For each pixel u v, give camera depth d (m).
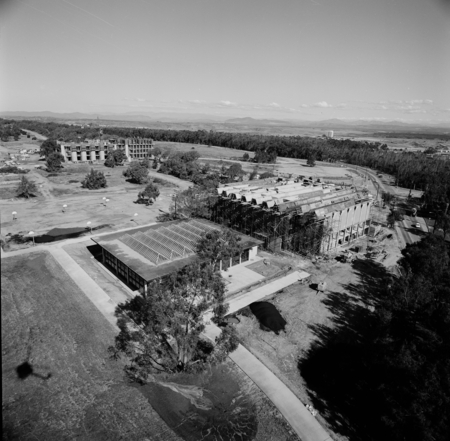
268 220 65.69
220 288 28.55
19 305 41.91
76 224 76.12
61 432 25.70
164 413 27.95
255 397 30.33
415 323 30.95
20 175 124.19
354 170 171.62
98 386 30.34
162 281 32.47
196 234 58.28
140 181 125.00
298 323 42.44
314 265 60.09
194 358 31.88
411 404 23.16
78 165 153.25
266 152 196.38
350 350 37.22
